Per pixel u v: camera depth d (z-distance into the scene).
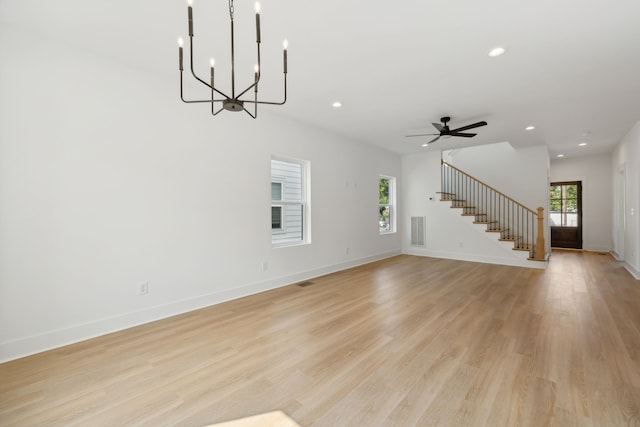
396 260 6.80
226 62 2.98
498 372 2.17
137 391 1.97
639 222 4.86
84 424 1.67
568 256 7.31
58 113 2.60
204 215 3.63
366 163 6.43
